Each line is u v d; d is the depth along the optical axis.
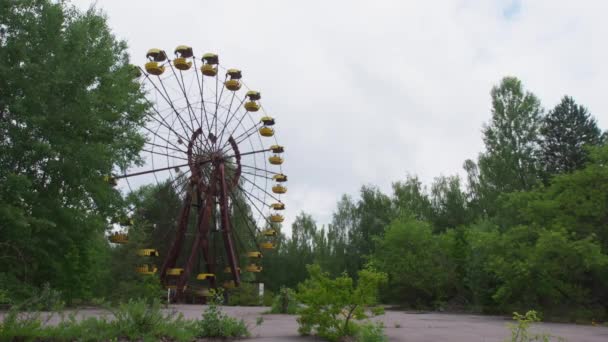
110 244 41.66
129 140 30.73
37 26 23.61
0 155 22.25
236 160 47.78
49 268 26.33
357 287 14.00
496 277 33.56
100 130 25.66
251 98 47.97
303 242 86.50
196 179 44.59
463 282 39.75
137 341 11.26
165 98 43.50
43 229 25.05
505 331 17.52
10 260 24.22
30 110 22.73
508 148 53.94
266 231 51.41
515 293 29.58
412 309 40.44
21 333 10.09
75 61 24.33
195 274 62.88
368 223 68.06
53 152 22.61
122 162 30.89
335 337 13.76
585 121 50.47
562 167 49.25
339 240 76.06
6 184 21.14
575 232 26.00
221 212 45.94
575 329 20.12
